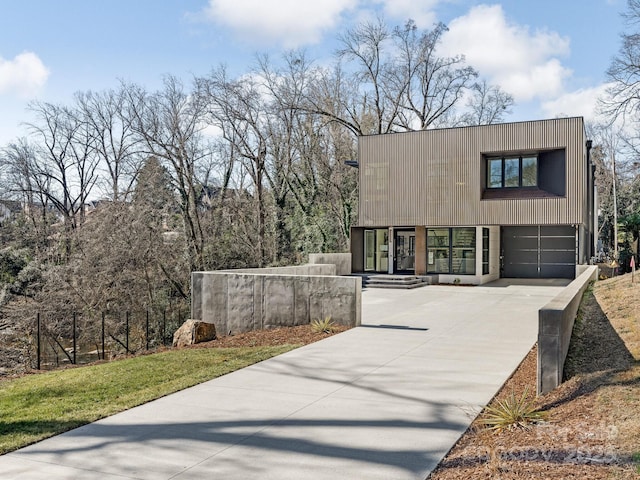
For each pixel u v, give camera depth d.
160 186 30.39
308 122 38.19
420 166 25.98
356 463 4.59
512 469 4.16
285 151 37.50
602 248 52.97
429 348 9.81
